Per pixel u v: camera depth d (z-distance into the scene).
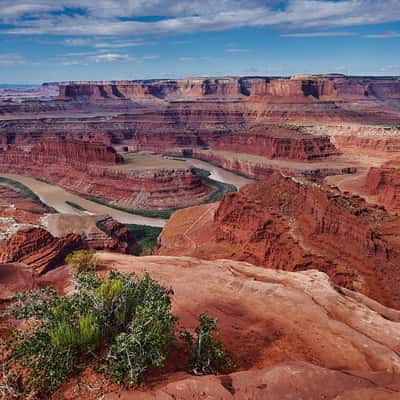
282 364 14.80
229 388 12.62
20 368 13.34
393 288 45.34
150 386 12.65
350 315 27.45
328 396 12.91
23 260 51.91
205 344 16.19
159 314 14.87
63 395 12.35
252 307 27.09
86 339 13.75
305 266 52.00
